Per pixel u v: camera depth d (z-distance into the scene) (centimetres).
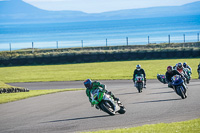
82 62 15075
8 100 5041
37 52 17100
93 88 3406
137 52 15100
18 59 15050
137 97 5056
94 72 10731
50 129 3009
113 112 3512
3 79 9788
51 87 7738
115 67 12119
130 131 2597
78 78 9350
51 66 13850
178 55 14838
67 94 5794
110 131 2659
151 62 13438
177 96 4962
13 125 3253
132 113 3653
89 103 4575
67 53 15112
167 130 2573
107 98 3422
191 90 5653
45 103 4712
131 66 12231
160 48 15788
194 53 14738
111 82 8206
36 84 8469
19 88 6631
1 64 15062
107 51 15275
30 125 3222
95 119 3388
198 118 3078
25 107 4378
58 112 3922
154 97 4962
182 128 2625
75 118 3497
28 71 12069
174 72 4731
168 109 3812
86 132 2709
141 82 5725
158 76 5153
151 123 3086
